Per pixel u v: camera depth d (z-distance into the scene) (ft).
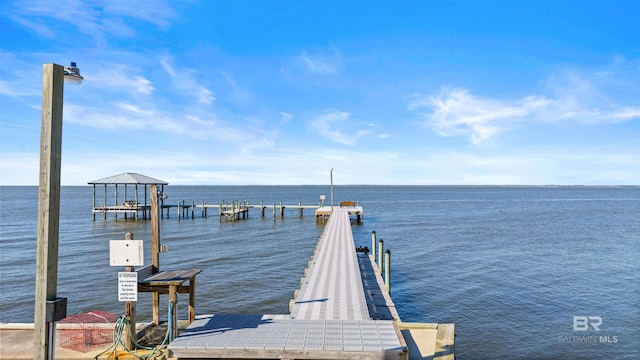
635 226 147.54
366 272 58.54
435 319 48.39
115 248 21.95
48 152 18.02
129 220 161.68
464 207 264.72
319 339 22.16
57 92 18.44
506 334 43.98
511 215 197.67
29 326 24.97
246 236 118.62
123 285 22.11
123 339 22.97
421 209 243.19
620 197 474.49
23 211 216.33
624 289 61.62
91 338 24.40
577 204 308.40
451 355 24.54
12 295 57.52
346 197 456.86
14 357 21.36
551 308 52.65
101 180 158.30
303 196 458.50
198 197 424.87
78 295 56.75
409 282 64.90
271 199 372.38
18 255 88.33
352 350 20.67
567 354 39.47
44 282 17.90
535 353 39.63
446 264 78.69
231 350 20.92
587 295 58.49
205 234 122.83
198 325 24.32
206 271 72.18
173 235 120.37
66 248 95.35
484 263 79.82
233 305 52.75
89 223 151.84
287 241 108.78
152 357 21.58
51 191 18.15
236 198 397.39
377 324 24.62
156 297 26.22
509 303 54.44
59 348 22.93
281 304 53.26
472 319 48.42
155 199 25.75
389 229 135.85
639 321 48.34
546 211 228.02
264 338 22.29
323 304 33.45
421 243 105.09
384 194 583.58
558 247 99.40
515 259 83.97
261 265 77.51
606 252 92.89
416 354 24.85
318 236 118.73
